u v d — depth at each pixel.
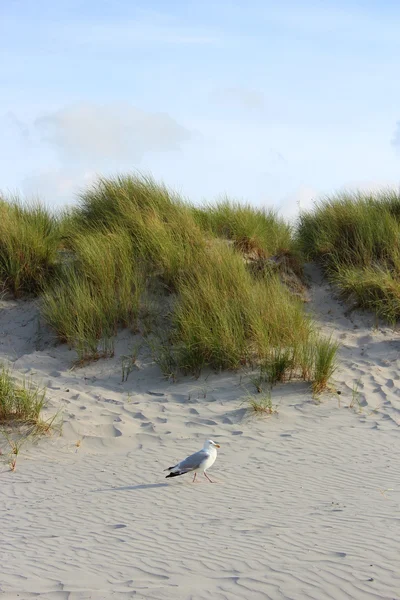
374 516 5.86
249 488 7.09
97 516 6.44
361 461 7.82
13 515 6.64
